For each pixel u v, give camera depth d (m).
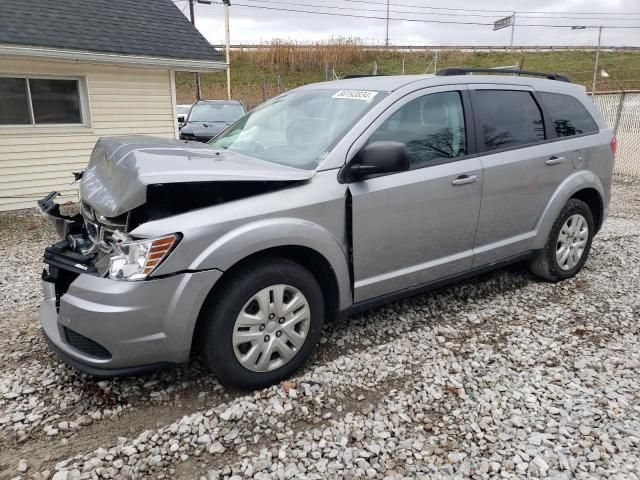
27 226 7.54
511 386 2.98
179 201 2.65
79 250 3.04
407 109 3.40
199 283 2.59
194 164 2.79
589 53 43.50
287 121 3.64
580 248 4.68
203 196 2.69
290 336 2.98
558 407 2.78
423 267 3.55
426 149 3.46
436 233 3.54
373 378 3.07
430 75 3.77
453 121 3.64
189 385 3.00
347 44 37.62
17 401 2.84
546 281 4.62
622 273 4.87
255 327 2.84
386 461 2.38
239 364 2.83
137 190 2.51
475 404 2.81
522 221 4.12
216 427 2.61
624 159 12.28
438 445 2.50
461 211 3.63
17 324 3.86
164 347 2.61
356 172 3.05
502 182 3.84
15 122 8.56
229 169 2.78
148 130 10.15
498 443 2.50
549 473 2.30
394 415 2.71
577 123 4.53
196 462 2.38
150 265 2.51
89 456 2.40
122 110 9.70
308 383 2.99
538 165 4.08
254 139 3.66
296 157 3.22
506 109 3.99
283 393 2.90
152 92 10.04
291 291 2.95
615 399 2.85
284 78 34.94
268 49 36.72
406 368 3.18
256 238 2.71
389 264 3.36
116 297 2.50
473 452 2.44
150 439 2.52
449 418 2.70
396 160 2.95
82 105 9.23
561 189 4.33
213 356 2.75
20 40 7.93
